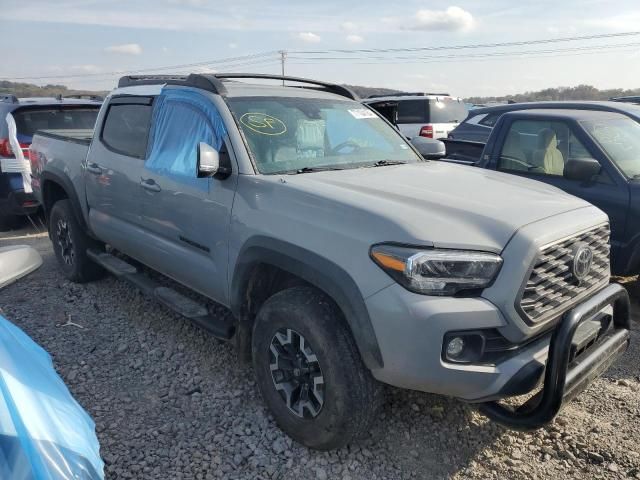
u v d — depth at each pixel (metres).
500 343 2.58
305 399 2.96
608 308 3.03
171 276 4.24
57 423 1.65
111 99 4.99
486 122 8.54
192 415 3.37
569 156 5.38
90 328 4.57
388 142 4.26
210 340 4.32
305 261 2.80
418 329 2.41
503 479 2.87
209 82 3.81
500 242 2.54
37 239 7.70
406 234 2.50
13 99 8.05
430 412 3.41
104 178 4.74
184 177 3.74
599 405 3.54
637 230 4.79
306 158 3.64
